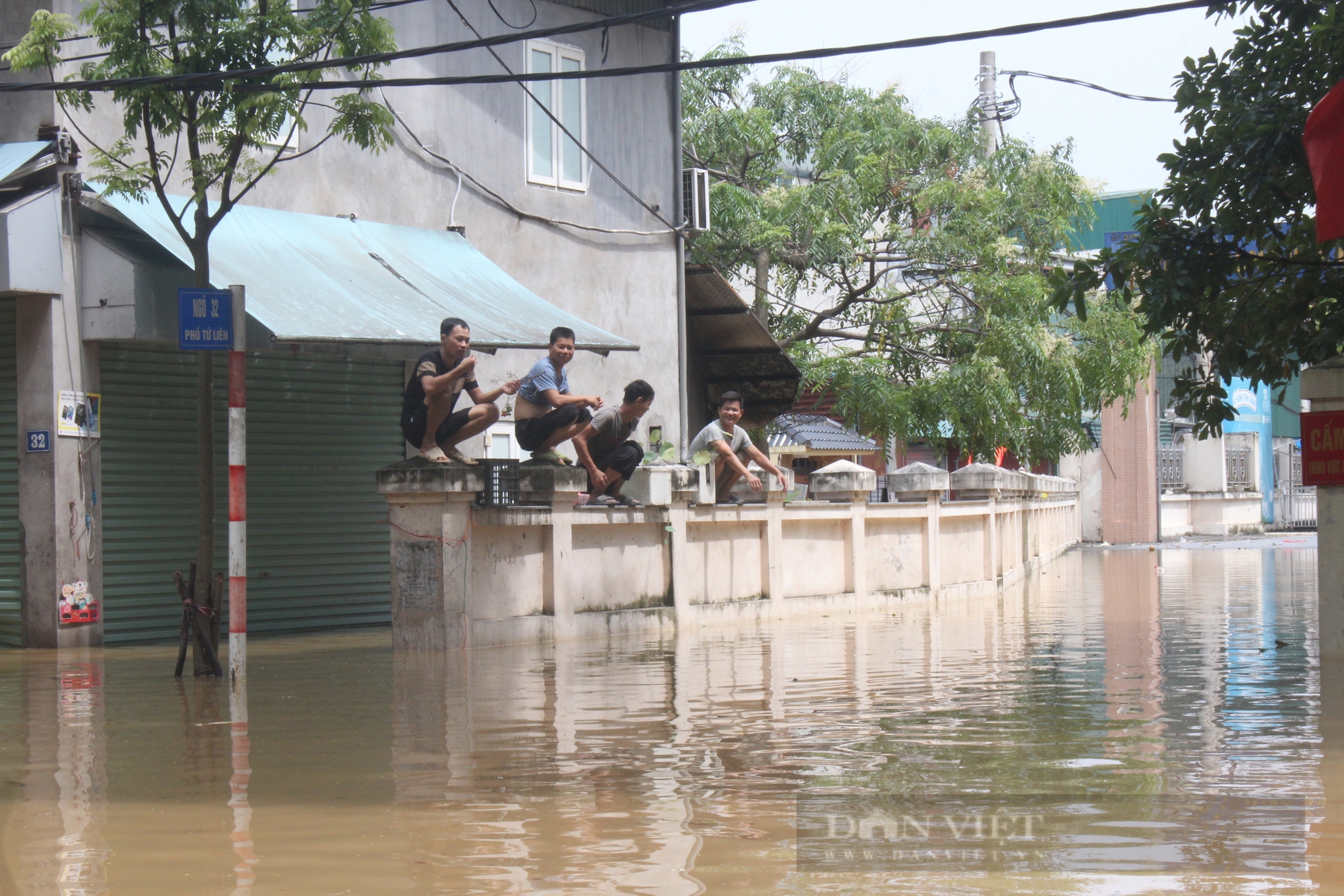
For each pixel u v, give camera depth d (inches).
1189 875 210.7
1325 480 503.2
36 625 671.1
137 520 709.9
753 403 1200.2
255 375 757.3
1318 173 469.1
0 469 687.1
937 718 368.5
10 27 703.7
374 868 218.5
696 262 1247.5
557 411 641.0
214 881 212.2
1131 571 1314.0
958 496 1056.2
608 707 398.3
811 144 1318.9
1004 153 1294.3
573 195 973.2
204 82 537.6
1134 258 533.3
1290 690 418.9
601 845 232.1
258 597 754.2
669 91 1052.5
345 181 820.0
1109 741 328.2
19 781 293.4
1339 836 234.8
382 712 394.6
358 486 805.2
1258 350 553.0
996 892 203.0
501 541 611.2
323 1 562.6
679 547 705.0
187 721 382.9
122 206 674.8
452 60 887.7
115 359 701.9
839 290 1412.4
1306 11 523.8
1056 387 1226.0
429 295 760.3
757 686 442.3
